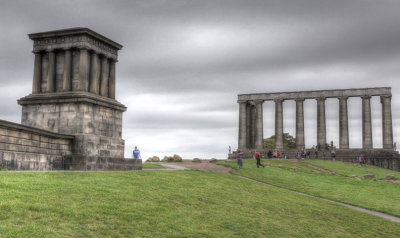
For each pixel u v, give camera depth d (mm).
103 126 47594
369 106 111812
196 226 20672
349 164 90250
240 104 123625
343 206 35625
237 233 21000
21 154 35719
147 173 36094
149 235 18172
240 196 31531
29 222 16656
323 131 113875
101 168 41844
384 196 46375
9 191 20000
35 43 48375
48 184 23062
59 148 41594
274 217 26094
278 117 118125
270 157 104375
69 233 16484
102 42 49469
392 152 107312
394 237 26328
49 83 47188
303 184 50844
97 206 20469
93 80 47469
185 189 30094
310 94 116125
